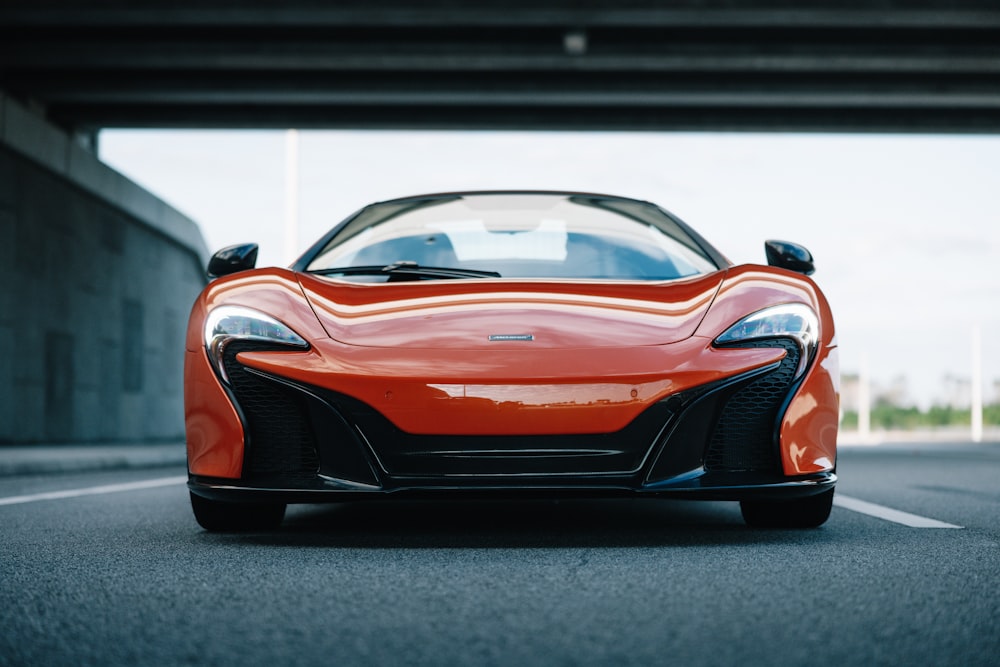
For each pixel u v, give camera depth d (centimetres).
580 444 286
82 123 1453
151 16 1068
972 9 1058
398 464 289
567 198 408
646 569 259
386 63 1202
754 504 343
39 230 1285
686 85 1288
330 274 357
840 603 217
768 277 324
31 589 238
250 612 211
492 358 290
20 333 1235
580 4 1059
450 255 368
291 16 1065
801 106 1413
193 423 309
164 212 1672
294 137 1622
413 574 254
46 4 1057
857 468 829
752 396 296
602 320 304
